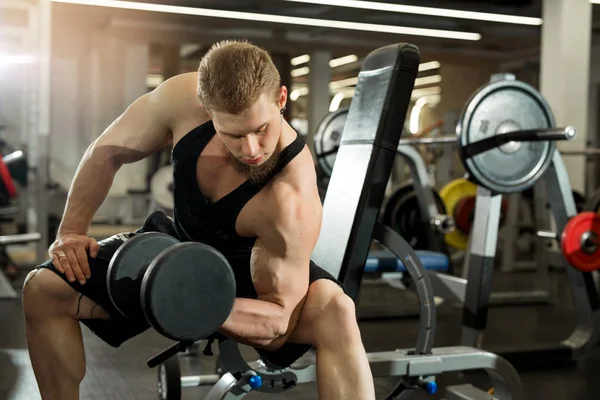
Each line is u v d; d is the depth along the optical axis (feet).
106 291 3.94
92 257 3.96
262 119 3.28
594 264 9.12
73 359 3.96
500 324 11.46
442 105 38.06
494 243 8.20
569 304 13.39
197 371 8.34
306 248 3.69
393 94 5.06
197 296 3.20
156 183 20.03
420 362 5.92
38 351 3.93
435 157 24.90
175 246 3.18
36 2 15.76
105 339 4.16
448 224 10.91
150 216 4.39
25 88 17.20
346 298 3.93
